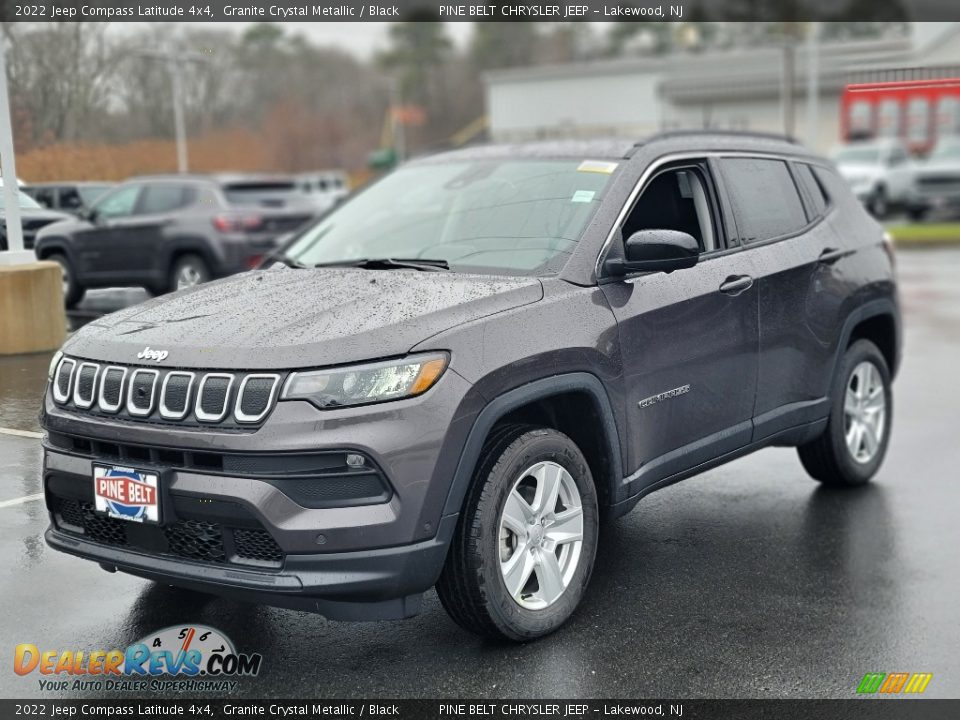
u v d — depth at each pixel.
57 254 9.29
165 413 3.59
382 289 4.07
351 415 3.47
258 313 3.90
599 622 4.18
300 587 3.45
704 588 4.54
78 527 3.97
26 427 5.52
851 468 5.86
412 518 3.53
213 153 14.55
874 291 5.85
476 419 3.68
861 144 30.97
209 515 3.51
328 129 56.09
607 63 45.38
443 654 3.92
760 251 5.16
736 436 4.97
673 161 4.97
